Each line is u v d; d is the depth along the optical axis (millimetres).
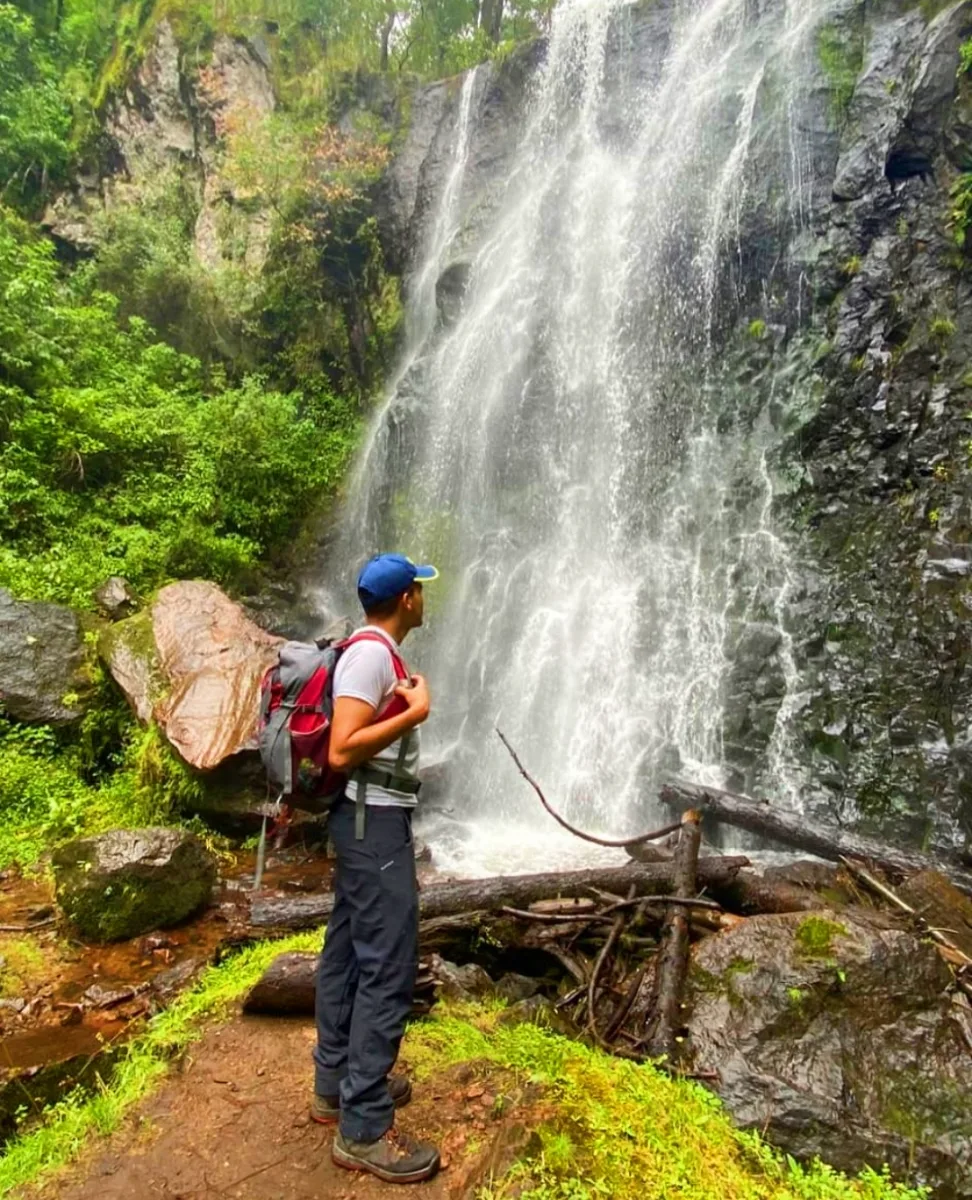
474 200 15320
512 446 12594
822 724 8047
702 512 10164
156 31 17547
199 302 16031
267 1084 3105
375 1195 2459
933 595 7781
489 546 12227
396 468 14398
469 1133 2697
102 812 6844
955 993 3549
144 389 13273
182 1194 2543
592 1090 2809
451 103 16656
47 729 7355
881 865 5863
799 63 10789
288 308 16641
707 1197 2338
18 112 16641
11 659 7629
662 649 9617
